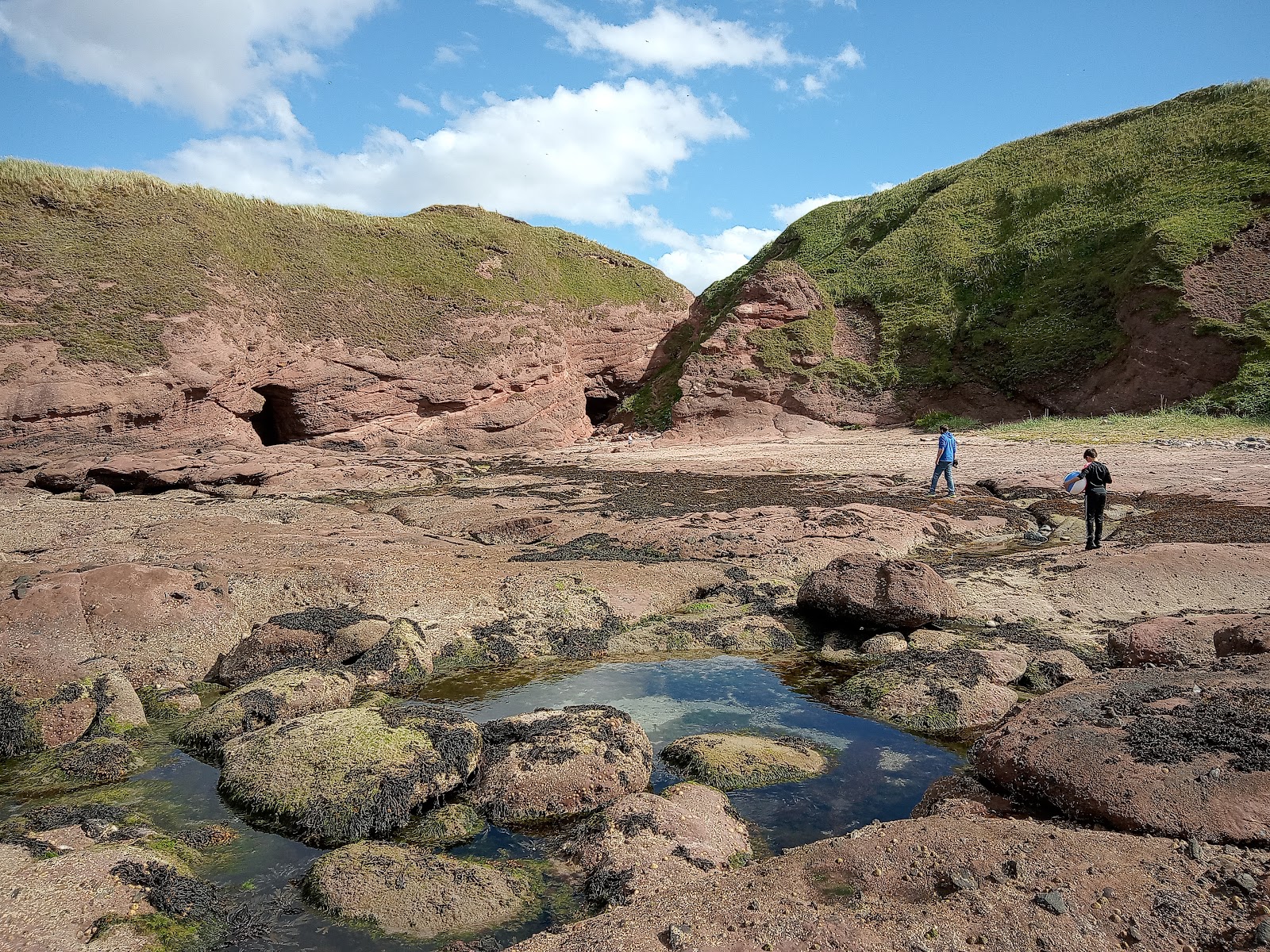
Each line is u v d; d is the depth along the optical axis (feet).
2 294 100.73
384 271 142.82
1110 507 58.75
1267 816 15.55
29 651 30.17
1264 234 107.86
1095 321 115.24
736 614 39.81
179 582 37.37
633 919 15.44
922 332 131.64
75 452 95.45
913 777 24.18
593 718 25.48
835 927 14.33
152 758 26.53
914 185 170.50
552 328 155.33
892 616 35.86
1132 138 139.33
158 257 115.14
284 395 122.52
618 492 75.36
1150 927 13.58
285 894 18.72
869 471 84.94
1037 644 33.27
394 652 33.27
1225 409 96.12
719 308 165.48
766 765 24.39
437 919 17.35
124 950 15.87
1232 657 23.71
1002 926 13.88
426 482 91.61
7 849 18.93
